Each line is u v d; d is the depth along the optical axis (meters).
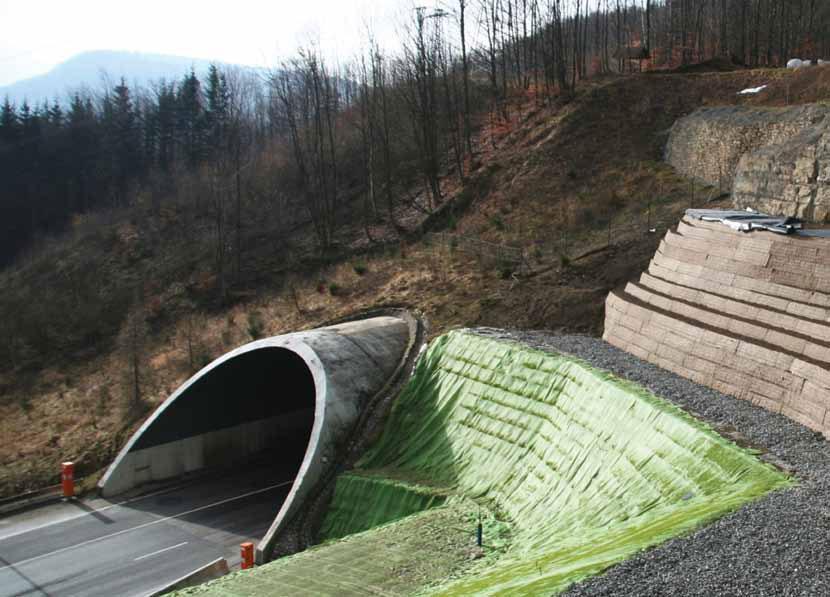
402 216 52.44
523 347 26.03
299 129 75.38
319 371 27.84
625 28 81.56
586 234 38.94
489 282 36.34
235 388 33.12
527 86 61.56
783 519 12.11
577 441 20.20
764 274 22.41
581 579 10.98
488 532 19.05
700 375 21.50
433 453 24.89
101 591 21.81
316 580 17.34
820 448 15.61
